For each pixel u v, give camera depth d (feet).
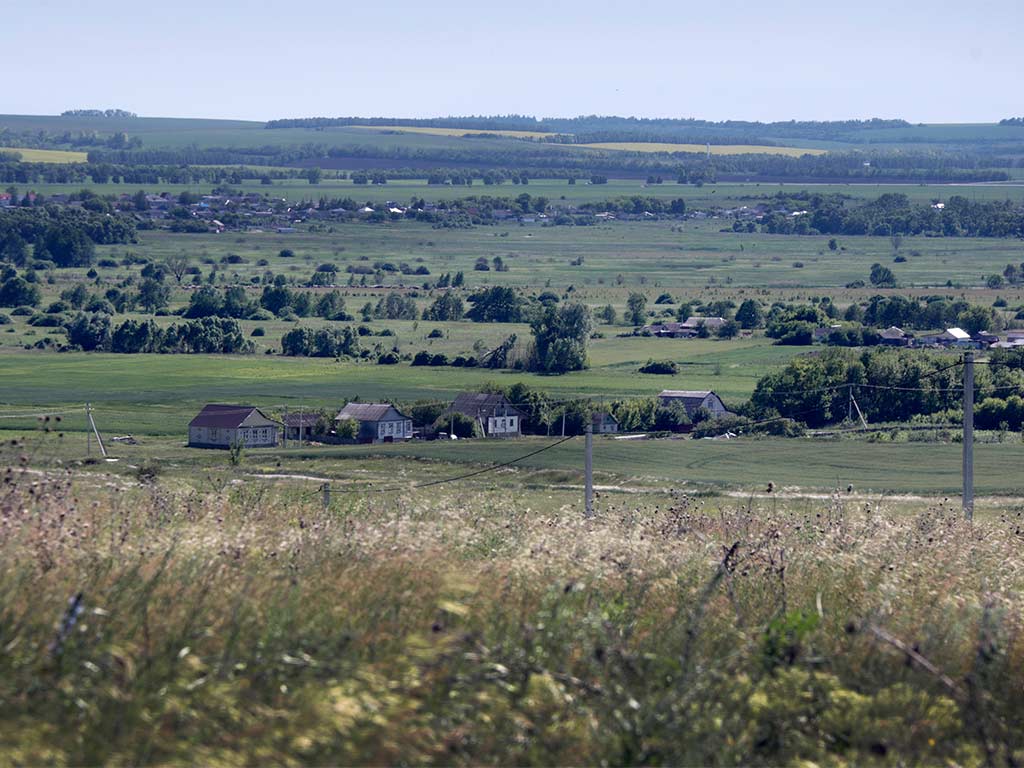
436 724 86.22
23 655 89.97
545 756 86.22
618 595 123.03
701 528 206.90
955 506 412.98
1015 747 99.81
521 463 627.05
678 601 125.49
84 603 99.30
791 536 183.21
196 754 79.10
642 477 571.69
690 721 90.53
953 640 116.37
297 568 122.42
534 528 184.34
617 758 86.79
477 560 141.18
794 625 111.65
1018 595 143.02
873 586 136.15
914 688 104.83
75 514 146.41
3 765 75.46
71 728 81.35
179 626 98.99
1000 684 109.81
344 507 232.32
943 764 95.30
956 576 146.61
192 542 130.21
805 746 94.02
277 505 213.66
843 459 632.79
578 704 92.32
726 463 623.77
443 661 93.09
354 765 81.05
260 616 103.19
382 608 108.78
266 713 84.07
